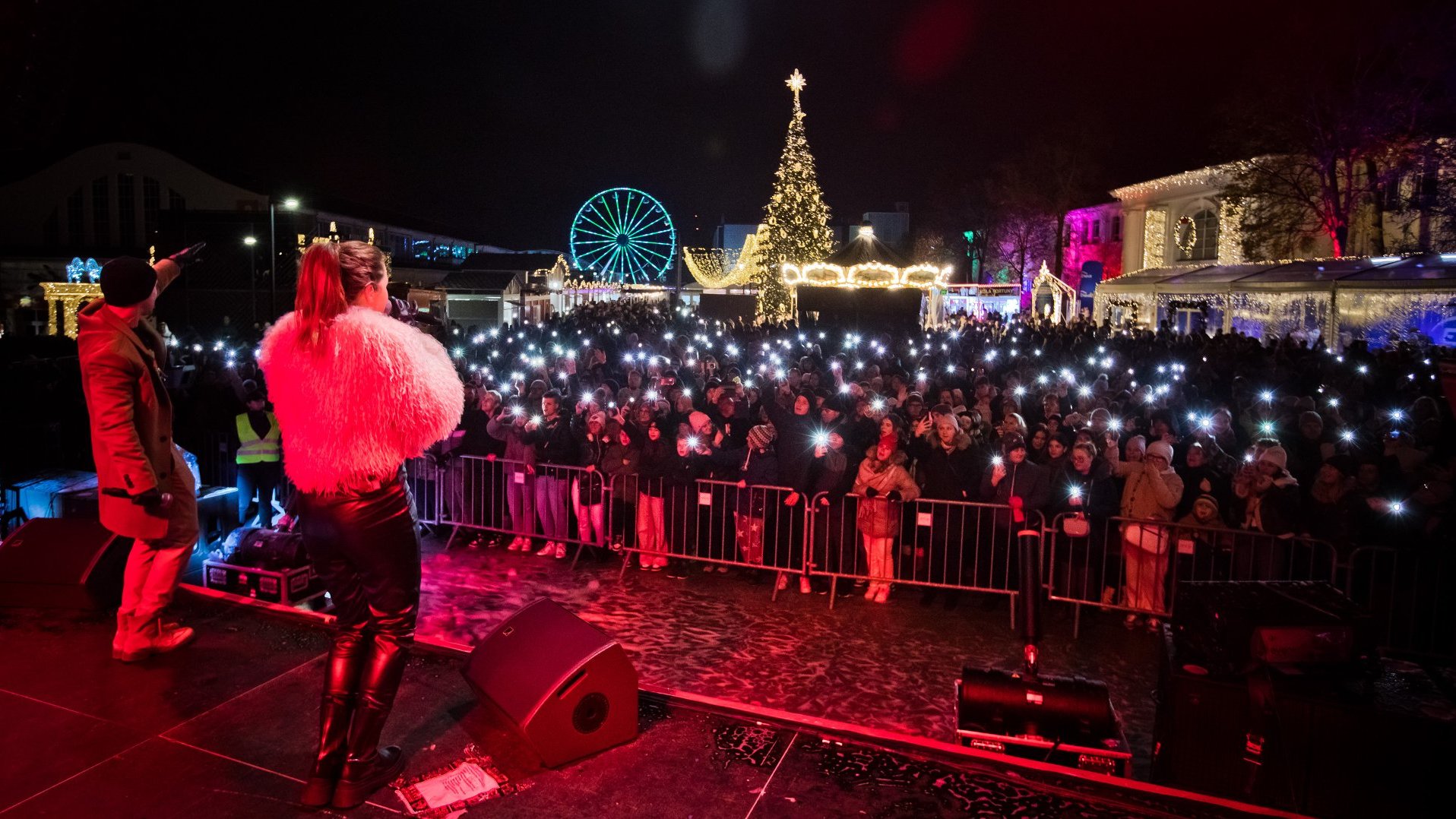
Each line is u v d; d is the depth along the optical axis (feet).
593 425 29.60
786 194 108.78
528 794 11.30
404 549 10.94
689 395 31.96
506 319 143.74
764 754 12.30
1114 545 26.27
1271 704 13.58
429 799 11.11
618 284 191.11
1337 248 95.71
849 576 26.18
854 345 68.85
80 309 13.52
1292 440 30.99
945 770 11.96
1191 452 25.99
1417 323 69.41
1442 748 13.05
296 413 10.35
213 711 13.16
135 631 14.64
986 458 28.02
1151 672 21.75
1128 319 113.29
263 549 21.97
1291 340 65.77
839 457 27.61
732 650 22.02
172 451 14.61
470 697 13.79
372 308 11.05
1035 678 14.42
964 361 60.08
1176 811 11.09
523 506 30.17
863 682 20.27
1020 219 181.68
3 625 16.11
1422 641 22.53
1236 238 124.57
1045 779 11.74
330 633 15.89
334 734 11.02
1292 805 13.61
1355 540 23.31
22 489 25.34
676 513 29.32
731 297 131.95
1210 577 24.32
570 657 12.09
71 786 11.24
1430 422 31.45
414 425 10.43
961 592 27.20
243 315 103.96
